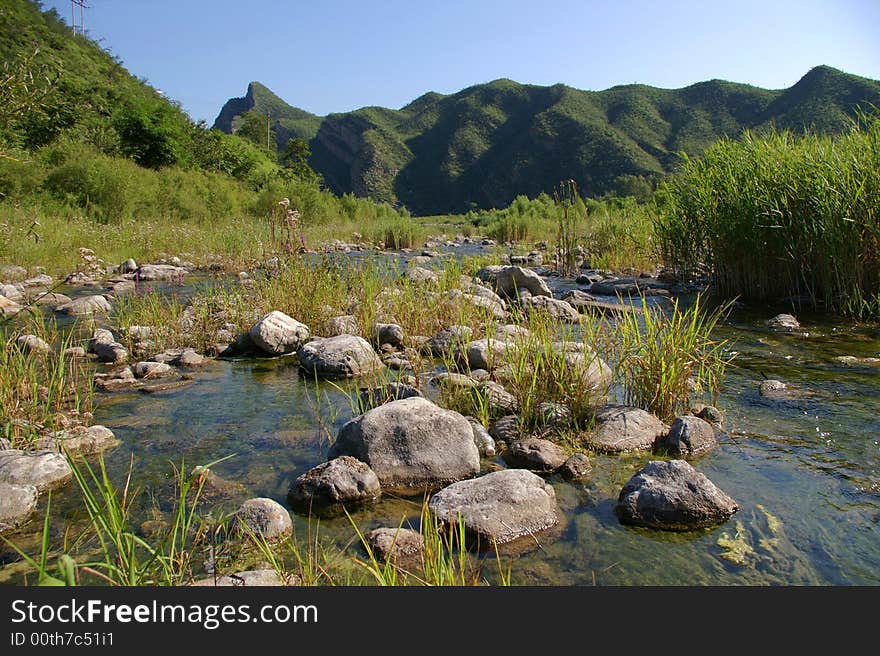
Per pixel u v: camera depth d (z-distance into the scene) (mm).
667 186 11406
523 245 19875
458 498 3195
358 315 7332
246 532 2939
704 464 3822
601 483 3631
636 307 8781
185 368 6129
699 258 10547
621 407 4461
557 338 5887
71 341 6957
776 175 8641
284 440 4250
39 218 15773
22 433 4117
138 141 33219
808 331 7184
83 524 3145
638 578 2719
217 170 45000
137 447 4141
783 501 3354
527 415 4395
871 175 7586
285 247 9109
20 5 53375
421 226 26688
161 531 3033
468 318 7066
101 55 66750
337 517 3250
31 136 24766
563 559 2863
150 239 16438
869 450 3957
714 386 5129
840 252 7859
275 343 6613
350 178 147750
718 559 2855
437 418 3807
